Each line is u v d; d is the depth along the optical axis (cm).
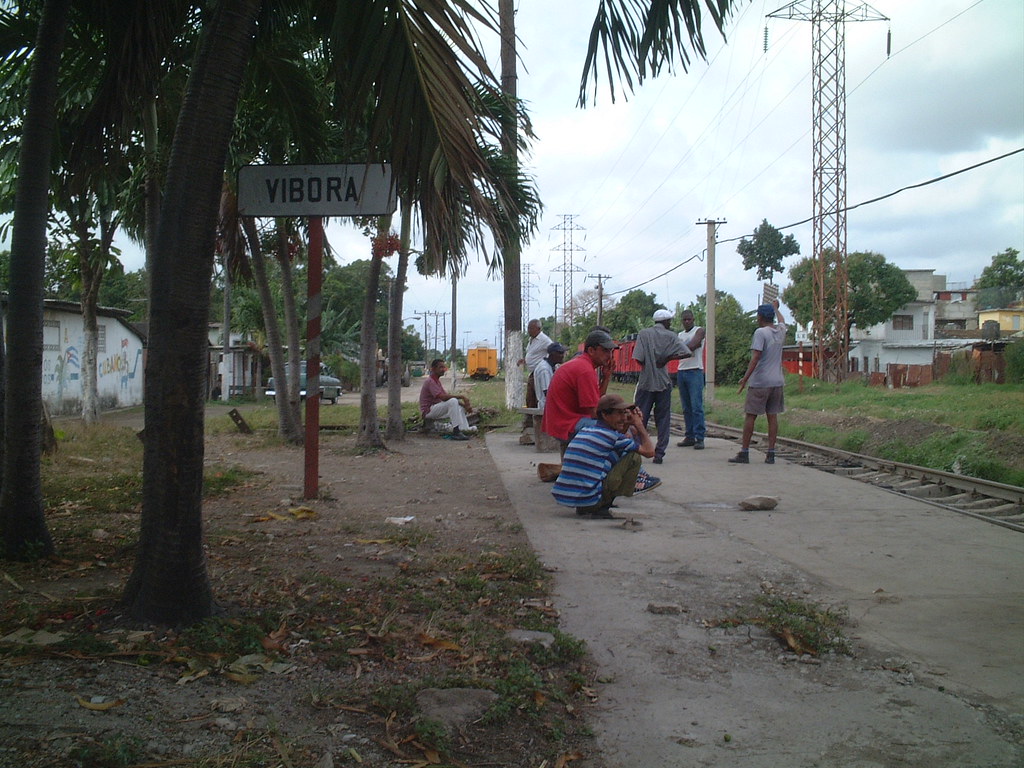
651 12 494
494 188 477
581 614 472
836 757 316
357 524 682
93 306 1781
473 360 7556
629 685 382
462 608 464
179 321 384
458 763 302
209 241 386
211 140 380
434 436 1497
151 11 529
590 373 824
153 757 274
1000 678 384
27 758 260
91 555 537
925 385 3469
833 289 4984
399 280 1428
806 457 1192
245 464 1101
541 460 1129
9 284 506
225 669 353
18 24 618
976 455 1080
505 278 1977
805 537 654
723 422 1880
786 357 5609
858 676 390
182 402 388
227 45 382
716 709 358
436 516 731
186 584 394
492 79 428
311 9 516
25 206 505
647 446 731
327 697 338
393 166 459
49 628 382
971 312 6725
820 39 4544
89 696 310
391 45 433
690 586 524
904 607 484
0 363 536
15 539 513
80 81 631
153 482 392
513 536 656
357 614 438
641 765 312
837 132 4544
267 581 487
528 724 336
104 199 885
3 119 770
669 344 1032
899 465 1048
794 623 441
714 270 2566
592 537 652
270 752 287
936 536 656
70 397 2536
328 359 4888
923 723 343
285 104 748
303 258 1432
